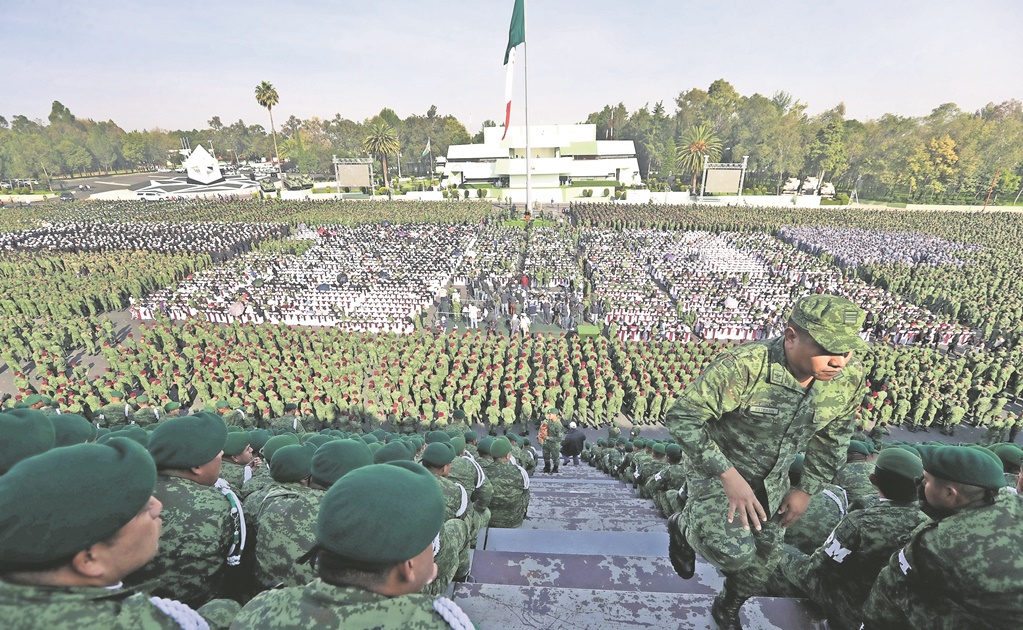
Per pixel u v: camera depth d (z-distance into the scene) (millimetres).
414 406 18531
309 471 3697
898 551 2709
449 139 119500
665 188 89000
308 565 2875
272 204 68875
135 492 1634
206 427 3033
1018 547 2119
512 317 29547
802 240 49375
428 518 1657
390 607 1634
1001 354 22328
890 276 35281
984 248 46281
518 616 3010
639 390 19875
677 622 2951
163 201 75062
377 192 85750
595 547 4973
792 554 3682
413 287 32781
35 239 44969
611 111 111562
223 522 2938
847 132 93500
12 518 1369
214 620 2314
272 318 28562
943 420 18844
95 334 25250
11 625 1393
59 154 116125
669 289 34812
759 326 27328
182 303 28766
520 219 62625
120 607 1640
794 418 2482
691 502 2865
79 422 4098
